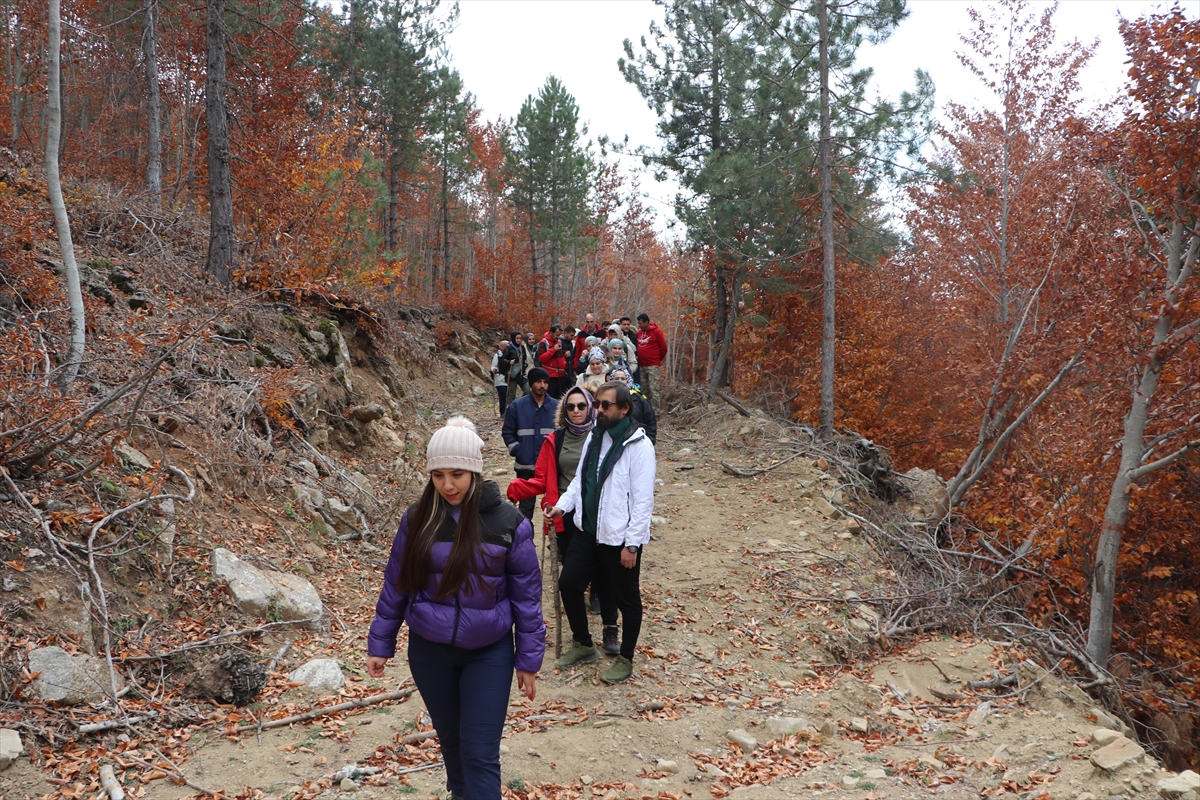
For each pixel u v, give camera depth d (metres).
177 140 19.98
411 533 3.02
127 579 5.11
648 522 5.12
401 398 14.55
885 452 13.88
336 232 13.82
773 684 5.88
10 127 18.52
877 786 4.29
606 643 5.67
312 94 18.84
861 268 22.06
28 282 7.05
